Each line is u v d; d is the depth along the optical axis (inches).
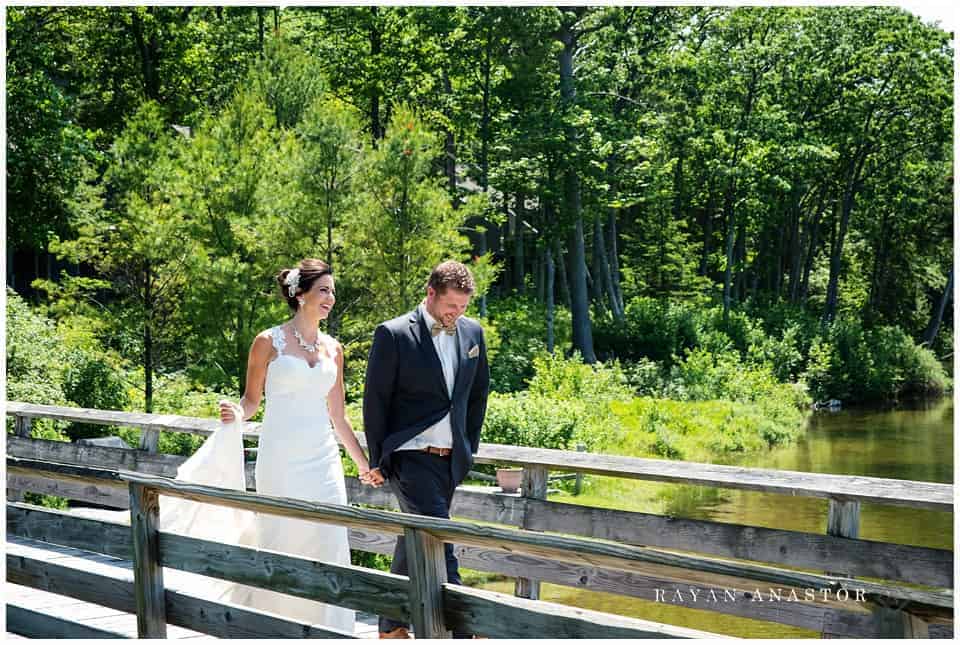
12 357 530.0
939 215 1616.6
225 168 601.0
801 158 1371.8
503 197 1207.6
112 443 317.4
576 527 179.6
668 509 507.2
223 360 585.0
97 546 149.9
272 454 165.3
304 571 125.9
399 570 155.6
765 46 1360.7
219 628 135.5
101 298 733.9
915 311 1668.3
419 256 593.0
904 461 724.7
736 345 1282.0
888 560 145.9
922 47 1406.3
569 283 1507.1
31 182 706.8
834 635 145.4
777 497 541.3
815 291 1743.4
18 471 159.8
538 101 1115.3
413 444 155.1
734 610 156.6
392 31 1149.1
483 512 192.2
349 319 606.2
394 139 601.6
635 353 1191.6
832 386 1218.0
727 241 1454.2
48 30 1000.2
